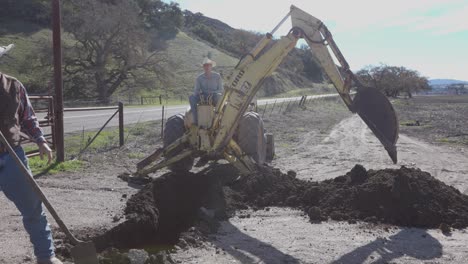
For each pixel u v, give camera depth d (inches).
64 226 155.4
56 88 420.8
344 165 454.0
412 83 3238.2
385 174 295.7
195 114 325.7
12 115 157.9
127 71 1994.3
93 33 1889.8
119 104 551.8
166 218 264.4
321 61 298.7
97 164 428.1
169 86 2069.4
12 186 157.3
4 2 2664.9
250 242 225.9
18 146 160.2
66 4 1967.3
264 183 310.8
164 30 3405.5
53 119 438.0
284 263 198.8
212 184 298.5
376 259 204.2
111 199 294.0
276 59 305.0
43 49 1824.6
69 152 490.3
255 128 357.7
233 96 307.1
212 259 202.2
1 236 219.0
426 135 798.5
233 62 3198.8
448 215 259.9
